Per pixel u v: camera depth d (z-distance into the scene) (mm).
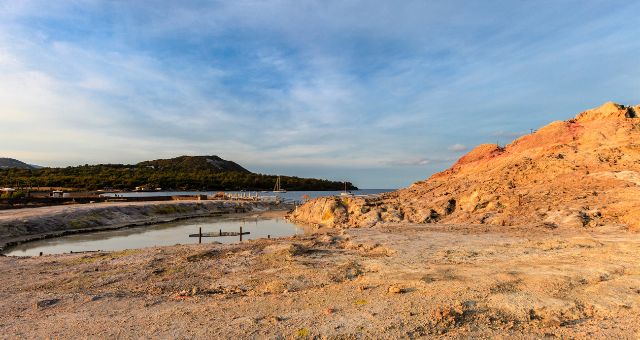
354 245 19547
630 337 6887
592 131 41031
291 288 12156
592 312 8242
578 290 9688
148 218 53406
